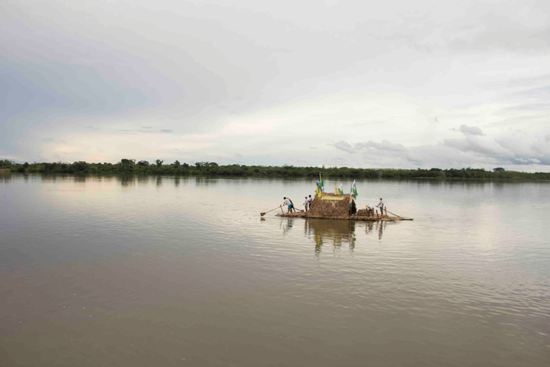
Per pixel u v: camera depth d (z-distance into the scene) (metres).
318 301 19.98
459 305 19.94
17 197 68.31
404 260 28.56
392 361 14.56
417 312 18.92
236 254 29.31
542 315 18.92
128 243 32.56
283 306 19.27
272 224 44.38
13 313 18.14
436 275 24.92
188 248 31.05
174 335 16.17
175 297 20.25
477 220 51.69
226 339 15.90
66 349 15.03
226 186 118.81
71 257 27.81
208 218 47.78
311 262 27.36
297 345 15.52
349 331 16.78
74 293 20.70
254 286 22.05
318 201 52.00
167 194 82.38
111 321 17.39
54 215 47.62
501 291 22.19
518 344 16.03
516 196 100.50
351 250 31.45
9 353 14.73
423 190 120.62
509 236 39.44
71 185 103.00
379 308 19.28
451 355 15.09
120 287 21.67
